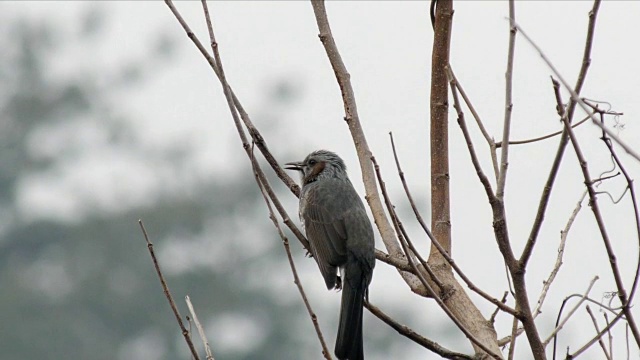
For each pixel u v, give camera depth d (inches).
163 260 977.5
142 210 991.0
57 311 957.2
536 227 184.1
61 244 998.4
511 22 185.8
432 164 239.5
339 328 264.8
